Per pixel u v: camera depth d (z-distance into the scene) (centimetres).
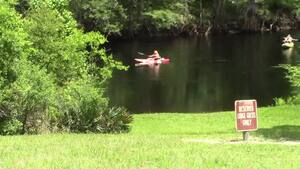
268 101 3183
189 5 7769
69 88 1842
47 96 1595
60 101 1623
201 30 7744
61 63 2142
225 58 5209
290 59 5003
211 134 1688
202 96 3353
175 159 1028
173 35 7575
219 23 7912
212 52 5703
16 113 1531
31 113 1557
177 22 7231
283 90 3500
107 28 6425
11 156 1030
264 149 1199
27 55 1942
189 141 1341
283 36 7281
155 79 4025
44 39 2119
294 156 1106
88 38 2317
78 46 2259
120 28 6606
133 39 7194
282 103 2719
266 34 7712
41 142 1220
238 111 1328
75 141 1249
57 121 1591
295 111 2347
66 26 2283
